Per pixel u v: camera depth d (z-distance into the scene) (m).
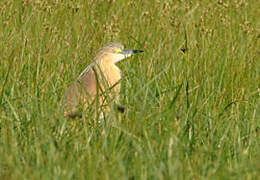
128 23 29.06
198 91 22.22
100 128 19.45
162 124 18.66
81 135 18.39
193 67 24.05
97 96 19.97
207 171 15.95
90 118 19.73
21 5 29.39
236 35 28.31
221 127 19.86
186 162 16.38
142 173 15.35
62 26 27.92
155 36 27.77
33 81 22.81
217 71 24.86
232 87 23.47
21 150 17.42
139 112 19.20
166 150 16.78
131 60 25.45
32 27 27.23
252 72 25.89
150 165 15.70
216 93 23.23
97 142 17.86
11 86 22.03
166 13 28.75
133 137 17.70
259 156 17.12
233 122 19.86
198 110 20.73
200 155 16.70
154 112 19.33
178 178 15.05
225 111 21.20
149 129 18.44
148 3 31.22
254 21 30.86
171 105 18.86
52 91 21.64
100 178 15.27
